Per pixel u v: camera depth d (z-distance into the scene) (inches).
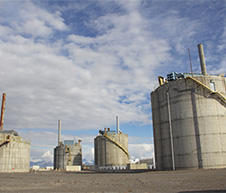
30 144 2913.4
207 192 668.7
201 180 971.3
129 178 1295.5
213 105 1724.9
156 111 2069.4
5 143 2534.5
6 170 2503.7
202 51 2085.4
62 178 1508.4
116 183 1060.5
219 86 1804.9
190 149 1722.4
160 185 896.9
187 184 875.4
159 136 2010.3
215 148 1656.0
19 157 2659.9
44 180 1341.0
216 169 1523.1
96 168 3597.4
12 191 829.2
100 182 1142.3
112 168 3110.2
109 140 3609.7
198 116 1733.5
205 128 1699.1
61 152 4589.1
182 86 1847.9
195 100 1768.0
